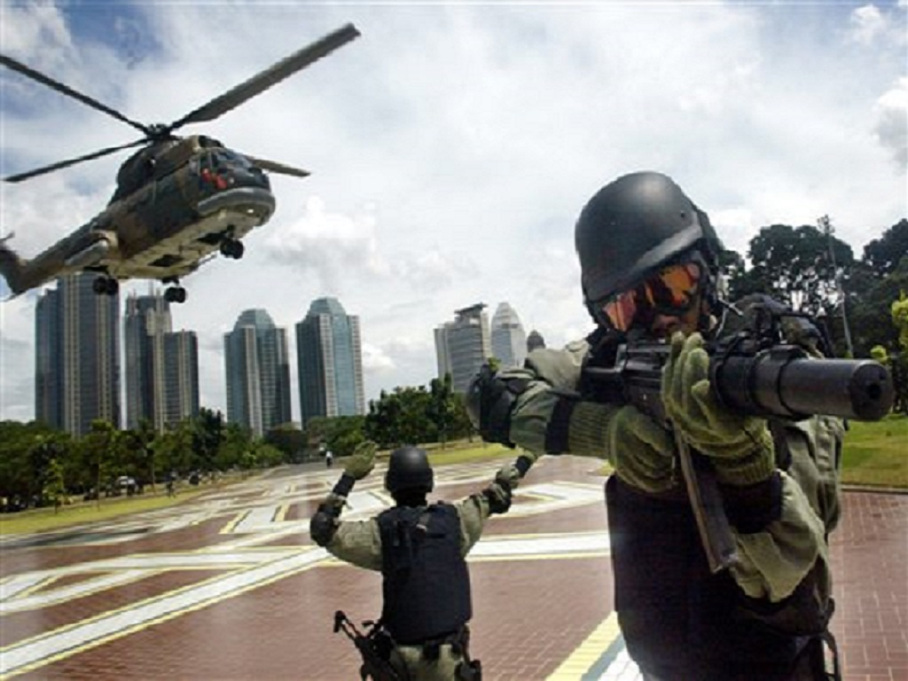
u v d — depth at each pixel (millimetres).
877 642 5969
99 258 19547
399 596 3996
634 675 5773
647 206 1700
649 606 1671
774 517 1305
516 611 8117
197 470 74625
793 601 1425
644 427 1376
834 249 63000
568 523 14352
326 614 9109
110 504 49625
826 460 1586
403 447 4469
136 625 9648
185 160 18562
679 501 1636
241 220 18562
